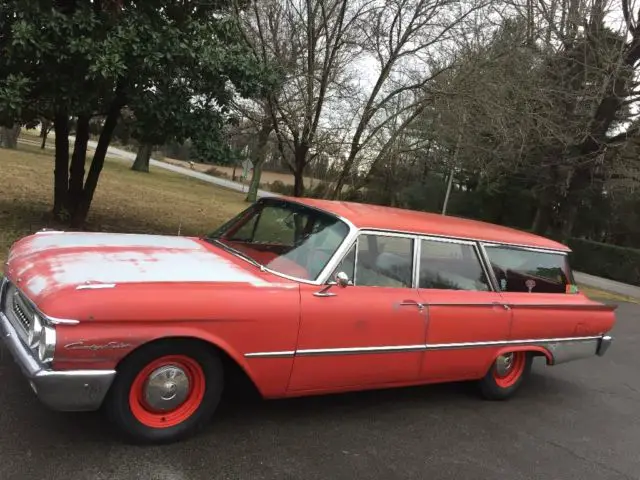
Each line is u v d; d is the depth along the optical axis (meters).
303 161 10.85
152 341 3.44
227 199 27.98
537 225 24.95
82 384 3.23
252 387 4.18
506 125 11.23
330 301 4.10
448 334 4.77
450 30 10.52
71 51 7.43
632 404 6.11
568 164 20.92
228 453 3.68
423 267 4.77
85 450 3.45
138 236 4.78
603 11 16.78
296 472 3.58
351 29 10.29
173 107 8.77
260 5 10.22
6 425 3.62
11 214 10.57
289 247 4.54
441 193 33.62
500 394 5.46
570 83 17.22
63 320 3.14
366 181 11.80
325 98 10.36
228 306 3.64
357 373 4.32
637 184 20.91
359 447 4.06
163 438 3.61
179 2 9.08
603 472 4.26
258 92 9.47
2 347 4.90
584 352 5.92
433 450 4.21
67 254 3.90
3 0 7.32
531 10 15.17
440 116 10.87
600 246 28.33
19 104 7.54
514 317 5.25
